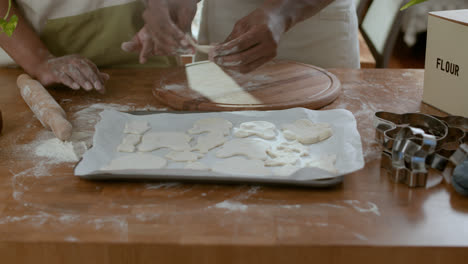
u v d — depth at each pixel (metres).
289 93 1.10
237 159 0.81
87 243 0.62
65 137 0.89
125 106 1.09
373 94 1.15
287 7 1.11
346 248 0.60
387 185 0.74
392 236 0.62
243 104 1.04
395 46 3.56
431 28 1.00
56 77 1.12
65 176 0.78
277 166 0.79
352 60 1.52
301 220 0.66
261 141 0.88
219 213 0.68
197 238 0.62
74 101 1.12
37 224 0.66
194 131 0.92
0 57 1.35
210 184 0.75
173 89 1.13
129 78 1.28
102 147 0.84
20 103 1.11
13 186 0.75
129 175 0.75
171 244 0.61
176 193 0.73
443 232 0.63
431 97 1.05
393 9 1.81
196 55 1.49
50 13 1.25
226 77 1.21
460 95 0.95
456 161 0.75
